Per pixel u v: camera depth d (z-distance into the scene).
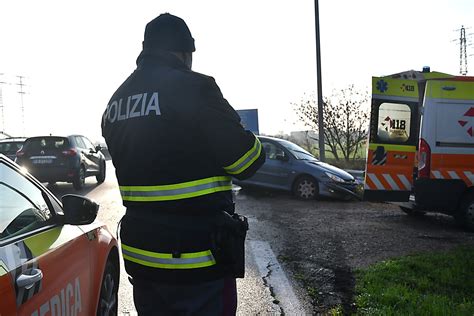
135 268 2.20
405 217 9.25
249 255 6.41
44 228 2.92
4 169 2.86
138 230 2.17
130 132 2.19
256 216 9.27
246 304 4.66
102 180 16.38
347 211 9.93
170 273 2.09
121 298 4.92
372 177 8.48
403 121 8.48
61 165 13.52
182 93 2.07
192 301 2.10
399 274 5.24
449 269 5.39
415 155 8.50
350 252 6.51
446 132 8.06
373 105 8.40
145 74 2.25
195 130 2.06
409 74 9.24
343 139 21.00
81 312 3.01
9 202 2.70
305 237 7.43
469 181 8.04
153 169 2.11
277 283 5.27
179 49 2.27
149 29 2.30
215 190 2.11
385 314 4.11
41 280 2.37
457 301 4.46
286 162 11.92
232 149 2.04
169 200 2.08
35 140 13.74
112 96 2.41
